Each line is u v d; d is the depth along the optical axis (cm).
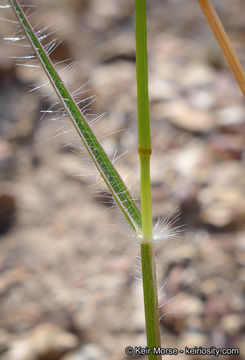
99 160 12
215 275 26
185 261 27
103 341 24
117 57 44
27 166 35
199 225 29
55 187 34
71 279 27
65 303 26
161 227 12
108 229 30
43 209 32
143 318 25
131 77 42
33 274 28
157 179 33
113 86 41
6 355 23
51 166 35
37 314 25
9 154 36
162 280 26
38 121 38
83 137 11
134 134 36
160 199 31
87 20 51
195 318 24
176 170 33
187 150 35
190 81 42
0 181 34
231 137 36
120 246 29
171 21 52
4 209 31
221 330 24
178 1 55
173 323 24
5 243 30
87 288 27
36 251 29
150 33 50
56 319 25
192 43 48
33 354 23
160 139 36
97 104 39
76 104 11
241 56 46
